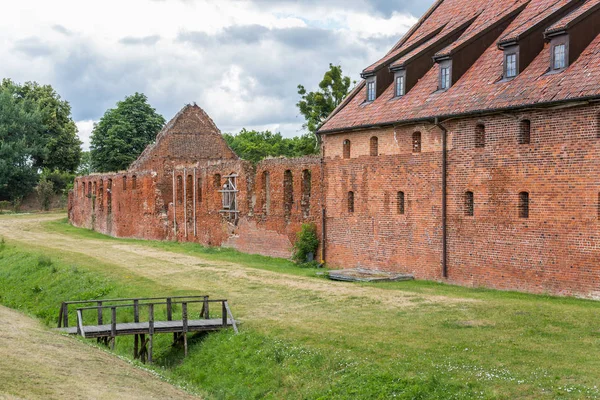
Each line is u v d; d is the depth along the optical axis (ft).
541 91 85.51
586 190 81.66
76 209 234.38
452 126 98.43
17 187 294.46
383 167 110.63
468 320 75.00
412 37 123.44
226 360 72.84
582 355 60.59
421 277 104.58
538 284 87.51
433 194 101.91
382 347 67.46
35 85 334.85
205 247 153.28
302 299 91.91
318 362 65.67
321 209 124.06
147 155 200.34
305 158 127.95
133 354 80.89
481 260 94.94
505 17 104.27
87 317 97.96
